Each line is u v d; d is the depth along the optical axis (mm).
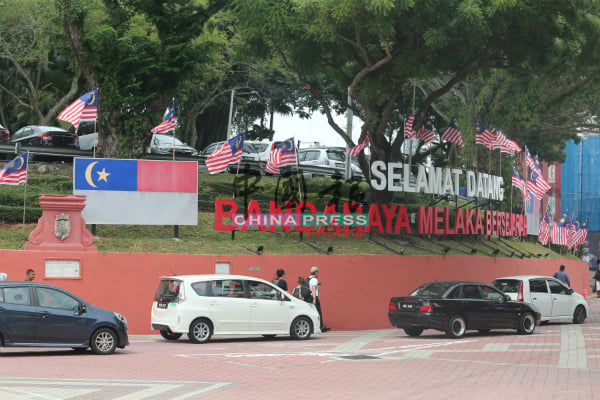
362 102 28562
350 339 21000
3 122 49281
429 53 27641
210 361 15164
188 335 18891
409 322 21016
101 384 11969
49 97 47938
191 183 25062
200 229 26719
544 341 20125
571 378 13211
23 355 16000
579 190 75688
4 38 42031
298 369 14164
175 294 19047
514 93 41562
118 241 23969
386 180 29953
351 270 25922
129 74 28266
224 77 48281
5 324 15016
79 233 22125
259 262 24172
